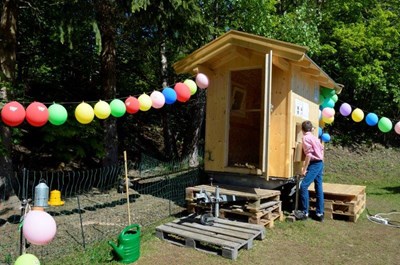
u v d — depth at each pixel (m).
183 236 5.05
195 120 12.98
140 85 15.45
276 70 6.87
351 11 16.16
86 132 9.18
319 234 5.78
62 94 13.78
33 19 10.10
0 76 6.66
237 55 7.05
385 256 4.90
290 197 7.64
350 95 17.02
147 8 7.89
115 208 7.25
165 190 9.16
